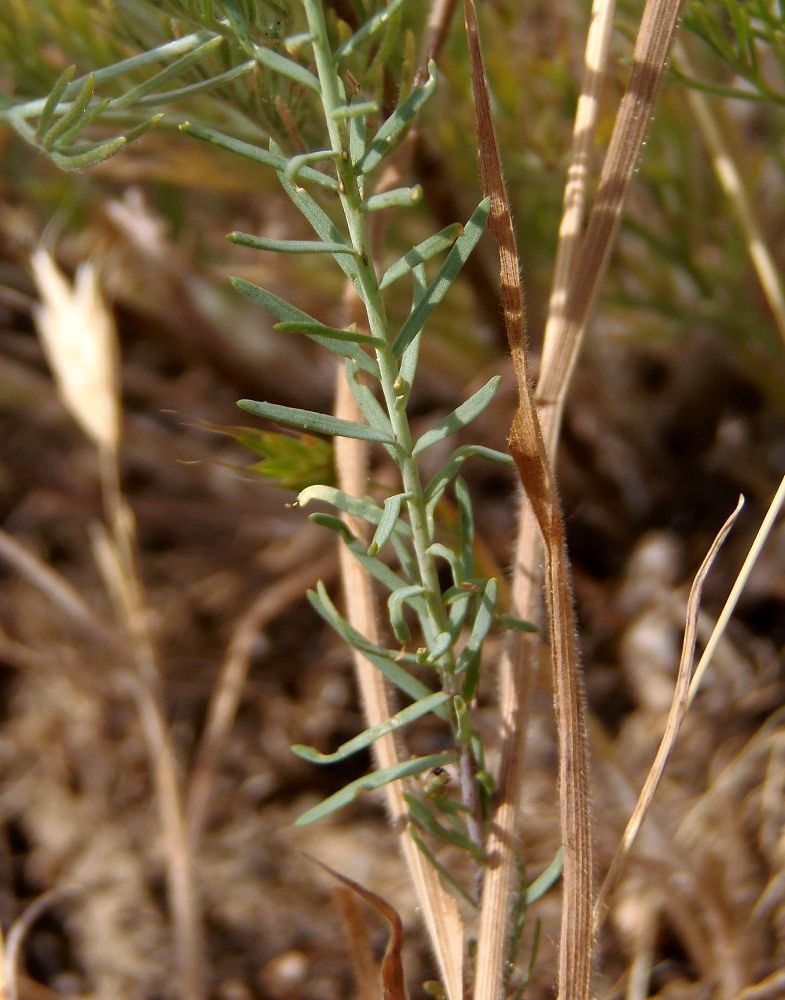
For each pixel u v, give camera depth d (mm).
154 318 537
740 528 485
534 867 387
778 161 406
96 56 323
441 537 296
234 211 561
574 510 504
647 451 514
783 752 384
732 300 432
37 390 573
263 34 255
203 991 374
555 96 365
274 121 272
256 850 434
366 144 234
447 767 262
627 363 556
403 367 238
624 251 439
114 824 443
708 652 270
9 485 581
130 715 484
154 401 600
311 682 506
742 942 333
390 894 404
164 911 412
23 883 426
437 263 440
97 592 541
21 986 375
